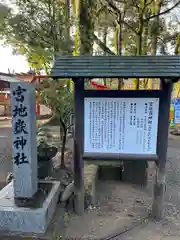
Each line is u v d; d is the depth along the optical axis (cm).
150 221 343
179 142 923
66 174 468
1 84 1438
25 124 322
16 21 488
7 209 309
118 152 333
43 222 306
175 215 364
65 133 494
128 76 294
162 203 343
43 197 342
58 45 488
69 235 307
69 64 313
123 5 684
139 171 489
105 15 799
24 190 336
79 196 349
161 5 668
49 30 488
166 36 1055
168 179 528
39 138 476
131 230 320
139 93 321
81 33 538
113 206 388
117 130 330
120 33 890
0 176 517
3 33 517
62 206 370
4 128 1134
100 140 334
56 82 452
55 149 456
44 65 531
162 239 301
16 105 319
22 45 538
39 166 443
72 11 540
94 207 381
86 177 425
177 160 675
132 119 326
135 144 331
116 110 326
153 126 326
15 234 305
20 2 475
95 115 330
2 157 662
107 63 311
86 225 329
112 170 506
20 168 331
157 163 335
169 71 294
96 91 325
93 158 336
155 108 322
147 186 484
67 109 463
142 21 570
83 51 537
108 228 324
